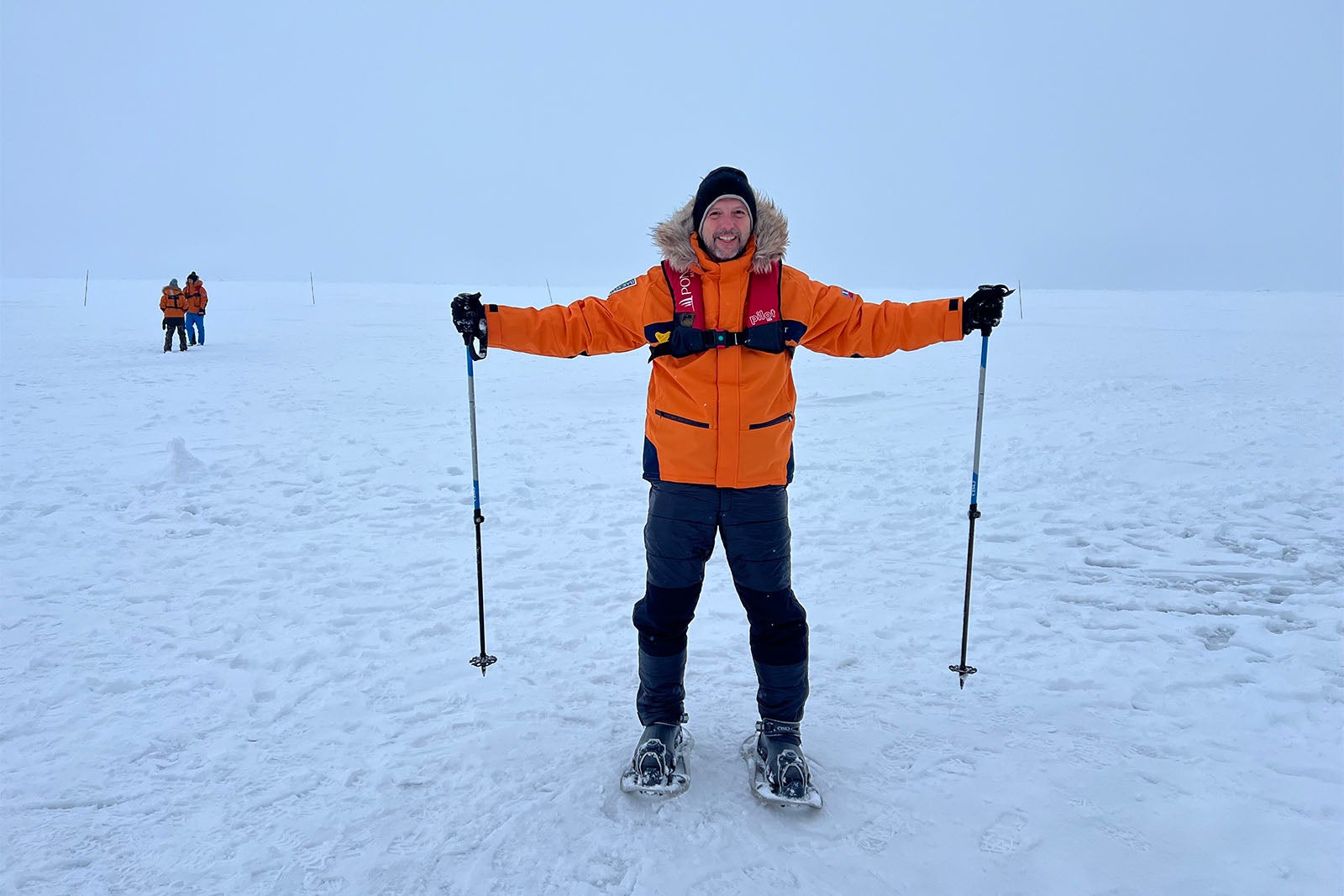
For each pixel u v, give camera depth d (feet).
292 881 6.52
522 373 46.70
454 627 11.78
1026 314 90.02
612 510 18.43
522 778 7.91
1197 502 17.67
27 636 11.35
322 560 14.83
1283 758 8.06
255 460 23.08
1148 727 8.72
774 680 7.76
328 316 88.99
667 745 7.82
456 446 25.68
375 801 7.57
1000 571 13.93
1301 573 13.44
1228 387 34.53
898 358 52.03
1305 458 21.20
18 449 24.39
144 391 36.78
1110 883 6.45
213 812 7.40
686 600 7.81
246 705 9.43
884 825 7.18
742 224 7.33
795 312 7.47
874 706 9.24
